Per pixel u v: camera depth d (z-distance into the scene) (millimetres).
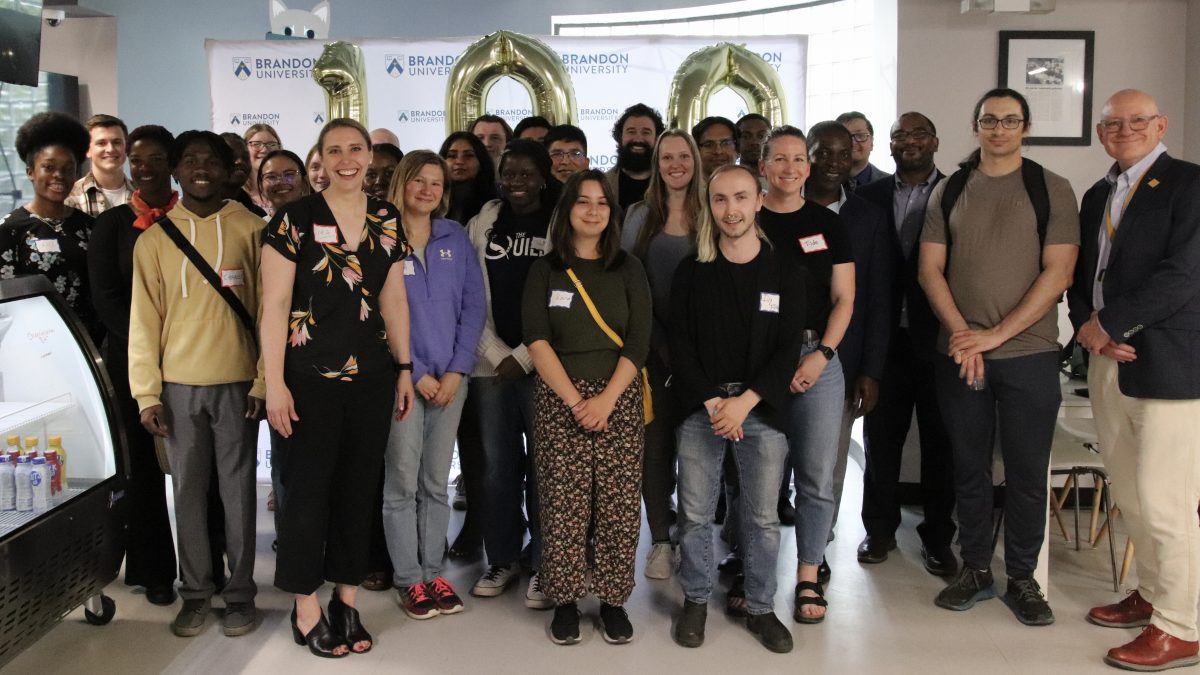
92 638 3072
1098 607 3189
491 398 3312
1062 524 3881
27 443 2758
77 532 2816
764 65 4797
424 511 3273
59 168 3174
